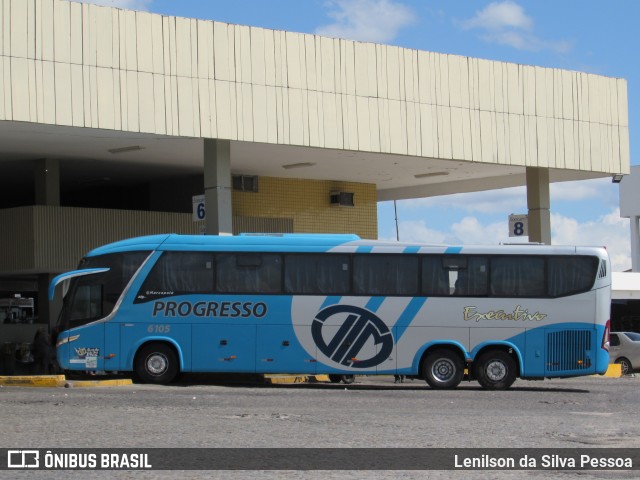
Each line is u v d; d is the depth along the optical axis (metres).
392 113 30.92
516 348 25.31
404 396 22.44
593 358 25.31
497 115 33.19
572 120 34.84
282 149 31.52
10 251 32.44
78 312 25.44
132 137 27.84
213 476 10.61
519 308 25.41
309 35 29.44
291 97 29.02
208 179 28.81
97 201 41.12
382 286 25.41
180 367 25.14
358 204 41.28
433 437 14.12
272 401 20.25
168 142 29.08
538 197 35.78
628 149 36.16
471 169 37.12
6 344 32.28
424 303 25.33
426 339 25.31
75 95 25.55
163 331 25.20
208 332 25.19
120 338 25.22
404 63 31.25
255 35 28.48
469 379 25.58
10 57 24.66
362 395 22.58
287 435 14.05
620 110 36.09
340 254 25.47
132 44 26.48
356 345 25.23
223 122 27.86
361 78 30.34
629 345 37.41
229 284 25.34
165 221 35.06
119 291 25.36
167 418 16.12
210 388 24.50
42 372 30.88
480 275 25.50
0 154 31.56
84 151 31.03
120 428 14.57
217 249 25.47
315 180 40.22
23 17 24.88
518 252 25.59
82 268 25.67
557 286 25.50
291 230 38.69
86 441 13.07
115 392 22.25
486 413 18.16
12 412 16.83
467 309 25.36
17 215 32.25
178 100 27.17
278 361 25.17
